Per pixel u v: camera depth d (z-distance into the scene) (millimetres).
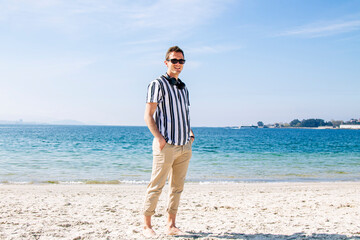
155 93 2994
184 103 3203
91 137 51562
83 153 20797
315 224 4184
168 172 3166
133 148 26375
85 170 12539
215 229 3840
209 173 12211
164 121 3059
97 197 6809
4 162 14844
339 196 7094
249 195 7242
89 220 4340
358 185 9297
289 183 9727
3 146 27000
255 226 4035
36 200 6223
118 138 48312
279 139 52750
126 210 5266
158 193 3227
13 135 57031
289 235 3584
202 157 19359
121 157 18328
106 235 3471
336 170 13664
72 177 10672
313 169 13930
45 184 9016
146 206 3264
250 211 5266
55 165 13992
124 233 3559
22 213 4836
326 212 5160
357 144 37969
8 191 7434
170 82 3125
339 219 4543
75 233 3561
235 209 5488
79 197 6766
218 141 43719
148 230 3338
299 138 59062
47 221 4203
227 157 19328
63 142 34969
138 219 4441
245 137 62062
